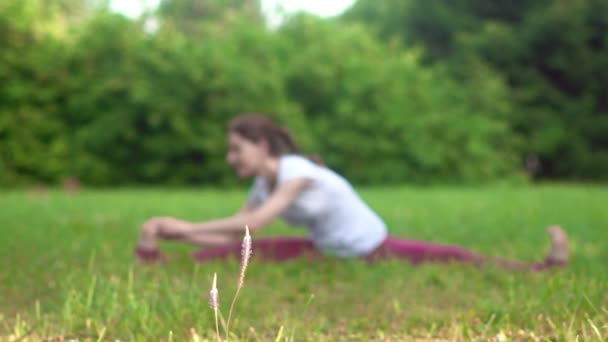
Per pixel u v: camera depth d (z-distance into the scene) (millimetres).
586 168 20328
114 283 2789
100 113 14367
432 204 9047
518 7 22156
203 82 14102
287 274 3537
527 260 4082
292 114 14719
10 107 13945
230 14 19781
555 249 3561
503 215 7293
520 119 20062
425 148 15273
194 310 2436
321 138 15336
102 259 3770
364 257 3877
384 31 23172
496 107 17984
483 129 16328
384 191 12508
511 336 2207
